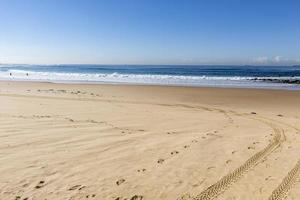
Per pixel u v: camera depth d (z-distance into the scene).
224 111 14.95
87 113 12.80
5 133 8.71
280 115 13.84
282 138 9.03
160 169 6.25
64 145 7.71
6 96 18.28
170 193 5.24
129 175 5.91
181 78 41.62
